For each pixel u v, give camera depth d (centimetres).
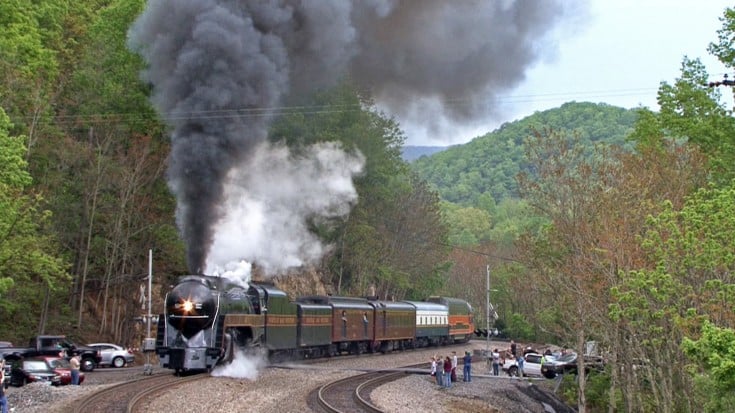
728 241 2053
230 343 3069
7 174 3322
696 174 3206
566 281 3234
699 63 3741
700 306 2111
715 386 1747
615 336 2973
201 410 2238
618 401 3516
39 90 4422
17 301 4503
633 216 2731
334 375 3488
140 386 2703
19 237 3756
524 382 4000
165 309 2977
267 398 2562
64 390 2647
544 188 3412
